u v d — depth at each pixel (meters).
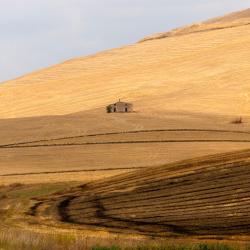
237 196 105.50
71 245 61.69
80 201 123.19
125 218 99.69
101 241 67.44
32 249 59.34
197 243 69.38
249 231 82.31
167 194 116.81
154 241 73.81
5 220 104.19
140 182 134.88
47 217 106.12
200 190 114.81
